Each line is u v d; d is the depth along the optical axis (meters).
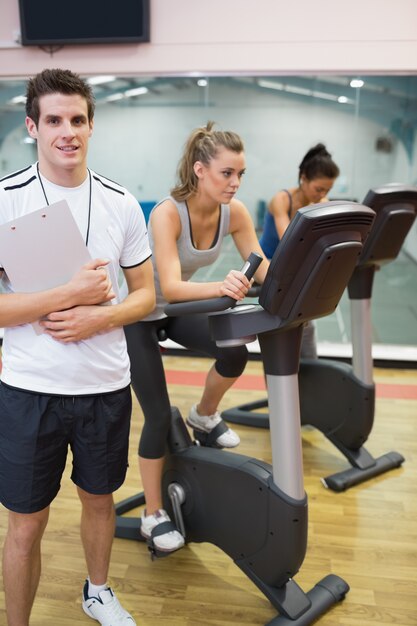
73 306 1.28
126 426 1.46
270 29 3.56
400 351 3.98
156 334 1.90
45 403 1.31
